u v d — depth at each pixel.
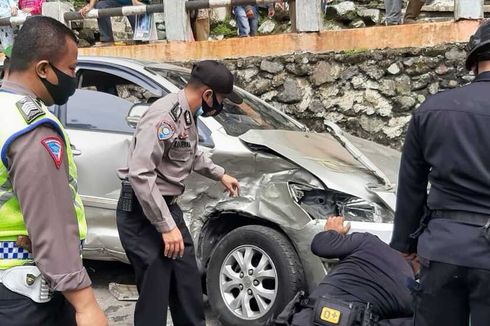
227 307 3.88
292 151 3.94
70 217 1.94
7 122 1.89
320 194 3.76
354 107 6.43
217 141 4.02
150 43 7.60
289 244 3.71
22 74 2.00
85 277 1.95
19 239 1.95
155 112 2.94
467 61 2.32
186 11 7.26
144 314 3.06
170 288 3.20
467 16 5.98
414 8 6.90
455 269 2.10
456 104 2.16
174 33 7.27
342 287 2.98
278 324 3.00
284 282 3.62
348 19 8.70
